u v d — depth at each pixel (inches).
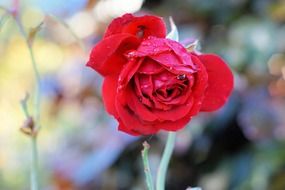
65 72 44.7
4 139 65.9
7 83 61.2
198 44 23.4
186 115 21.1
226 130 38.5
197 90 21.0
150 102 20.9
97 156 38.7
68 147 42.9
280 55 38.5
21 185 63.9
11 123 65.4
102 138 39.3
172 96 20.9
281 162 37.1
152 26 21.7
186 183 39.9
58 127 53.2
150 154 39.0
